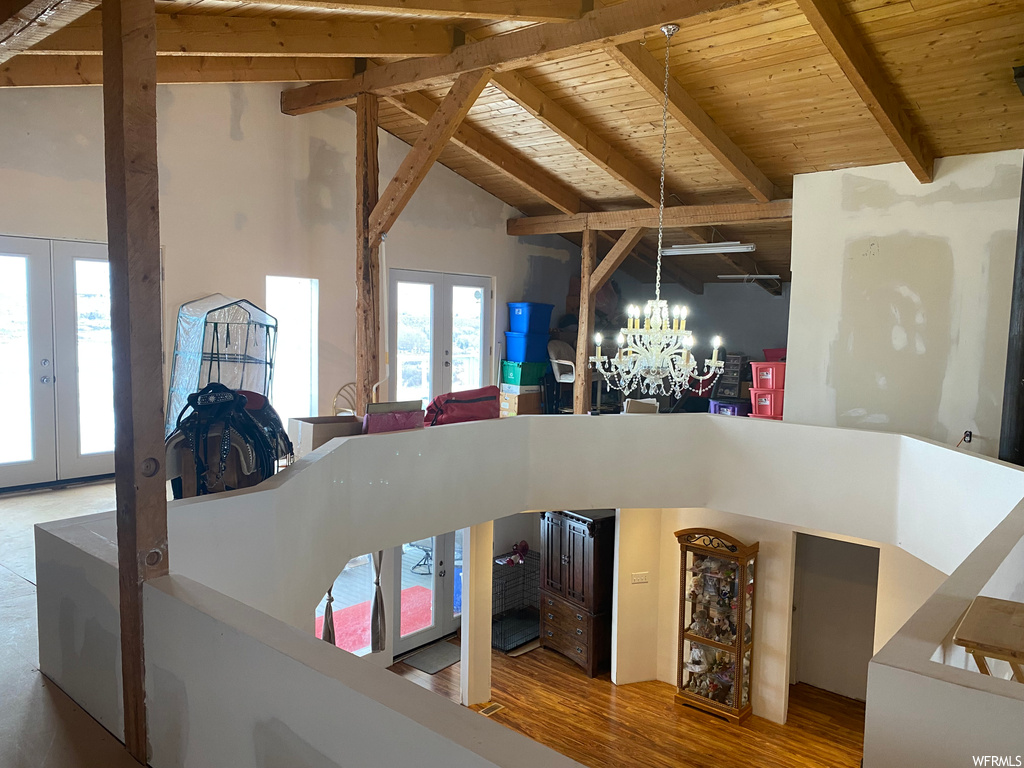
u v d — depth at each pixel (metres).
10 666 2.91
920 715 1.43
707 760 6.73
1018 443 4.53
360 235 6.08
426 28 5.40
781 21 4.79
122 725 2.43
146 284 2.27
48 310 5.65
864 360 6.41
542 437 6.02
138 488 2.26
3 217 5.26
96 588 2.50
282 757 1.77
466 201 8.88
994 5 4.24
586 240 8.61
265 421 4.01
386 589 7.91
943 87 5.03
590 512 8.73
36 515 4.93
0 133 5.21
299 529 3.71
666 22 4.43
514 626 9.73
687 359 4.98
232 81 5.66
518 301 9.70
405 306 8.29
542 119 6.38
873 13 4.42
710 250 7.75
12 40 2.97
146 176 2.27
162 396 2.33
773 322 10.56
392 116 7.57
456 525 5.39
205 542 2.98
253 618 1.96
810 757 6.80
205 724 2.04
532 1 4.56
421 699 1.52
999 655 1.53
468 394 5.84
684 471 6.19
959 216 5.90
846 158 6.28
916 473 4.96
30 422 5.63
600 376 9.71
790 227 8.19
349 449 4.43
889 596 7.04
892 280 6.24
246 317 5.96
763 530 7.60
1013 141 5.53
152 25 2.25
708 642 7.64
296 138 7.01
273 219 6.88
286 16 4.78
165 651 2.17
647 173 7.48
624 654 8.28
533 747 1.35
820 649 8.08
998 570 2.27
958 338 5.95
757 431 5.92
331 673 1.62
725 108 5.96
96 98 5.71
